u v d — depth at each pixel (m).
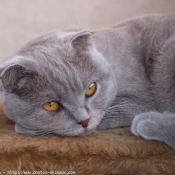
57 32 0.47
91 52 0.43
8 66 0.38
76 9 0.75
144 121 0.41
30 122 0.41
